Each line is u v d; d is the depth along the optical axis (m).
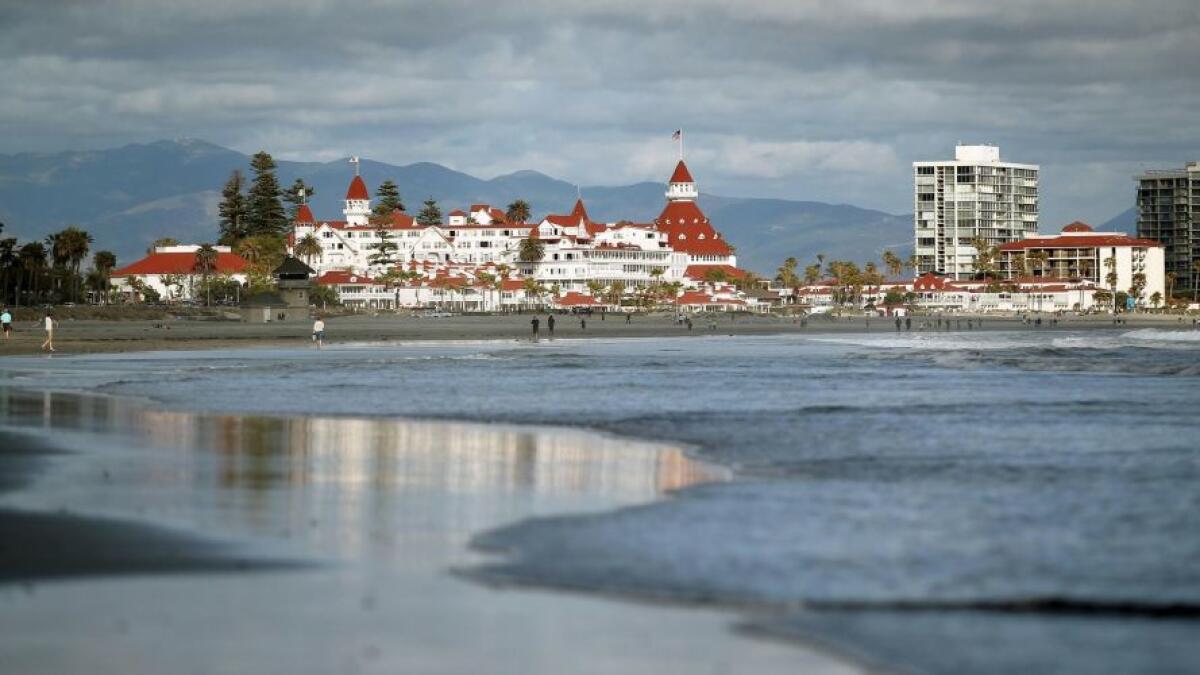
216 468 62.19
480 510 50.62
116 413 92.25
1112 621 34.91
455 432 81.50
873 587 38.12
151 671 29.70
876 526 47.50
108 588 36.88
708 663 30.89
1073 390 121.94
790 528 47.03
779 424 87.69
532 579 38.59
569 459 67.69
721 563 41.00
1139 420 90.81
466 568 39.88
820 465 65.62
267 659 30.70
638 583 38.25
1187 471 63.00
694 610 35.41
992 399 110.31
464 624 33.72
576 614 34.84
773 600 36.56
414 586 37.53
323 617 34.16
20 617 33.84
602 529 46.56
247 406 100.00
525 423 87.88
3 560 40.19
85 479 57.78
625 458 68.31
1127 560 41.97
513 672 30.09
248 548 42.34
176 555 41.09
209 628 33.06
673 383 131.62
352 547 42.78
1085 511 50.94
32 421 85.69
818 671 30.45
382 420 89.31
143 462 64.19
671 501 53.12
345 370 151.38
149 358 179.88
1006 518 49.31
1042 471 63.12
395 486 56.97
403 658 30.92
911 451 71.81
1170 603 36.66
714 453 70.88
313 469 62.47
